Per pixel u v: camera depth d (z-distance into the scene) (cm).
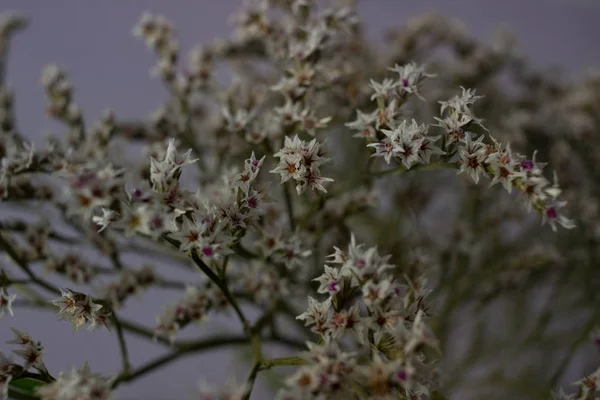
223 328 39
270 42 34
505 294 38
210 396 26
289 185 32
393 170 30
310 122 30
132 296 32
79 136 33
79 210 27
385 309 27
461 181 37
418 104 38
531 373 39
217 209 28
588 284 37
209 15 55
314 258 33
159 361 31
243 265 33
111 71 53
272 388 39
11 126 34
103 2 54
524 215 37
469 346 39
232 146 34
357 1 36
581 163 39
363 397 26
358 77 33
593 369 32
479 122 28
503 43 40
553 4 60
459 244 36
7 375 27
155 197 27
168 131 34
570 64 59
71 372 27
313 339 33
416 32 39
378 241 37
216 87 35
